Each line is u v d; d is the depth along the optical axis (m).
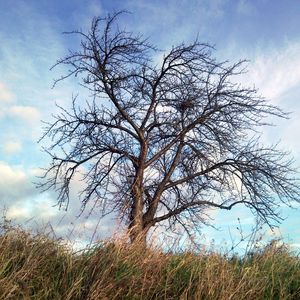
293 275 7.14
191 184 15.65
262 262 7.59
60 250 6.80
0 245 6.35
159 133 15.77
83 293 5.88
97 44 14.43
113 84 14.75
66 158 15.06
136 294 6.03
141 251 7.00
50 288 5.84
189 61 14.95
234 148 15.15
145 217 14.76
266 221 14.64
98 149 15.08
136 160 15.16
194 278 6.62
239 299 6.33
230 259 7.86
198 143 15.48
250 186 14.73
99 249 6.73
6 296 5.39
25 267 6.04
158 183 15.77
